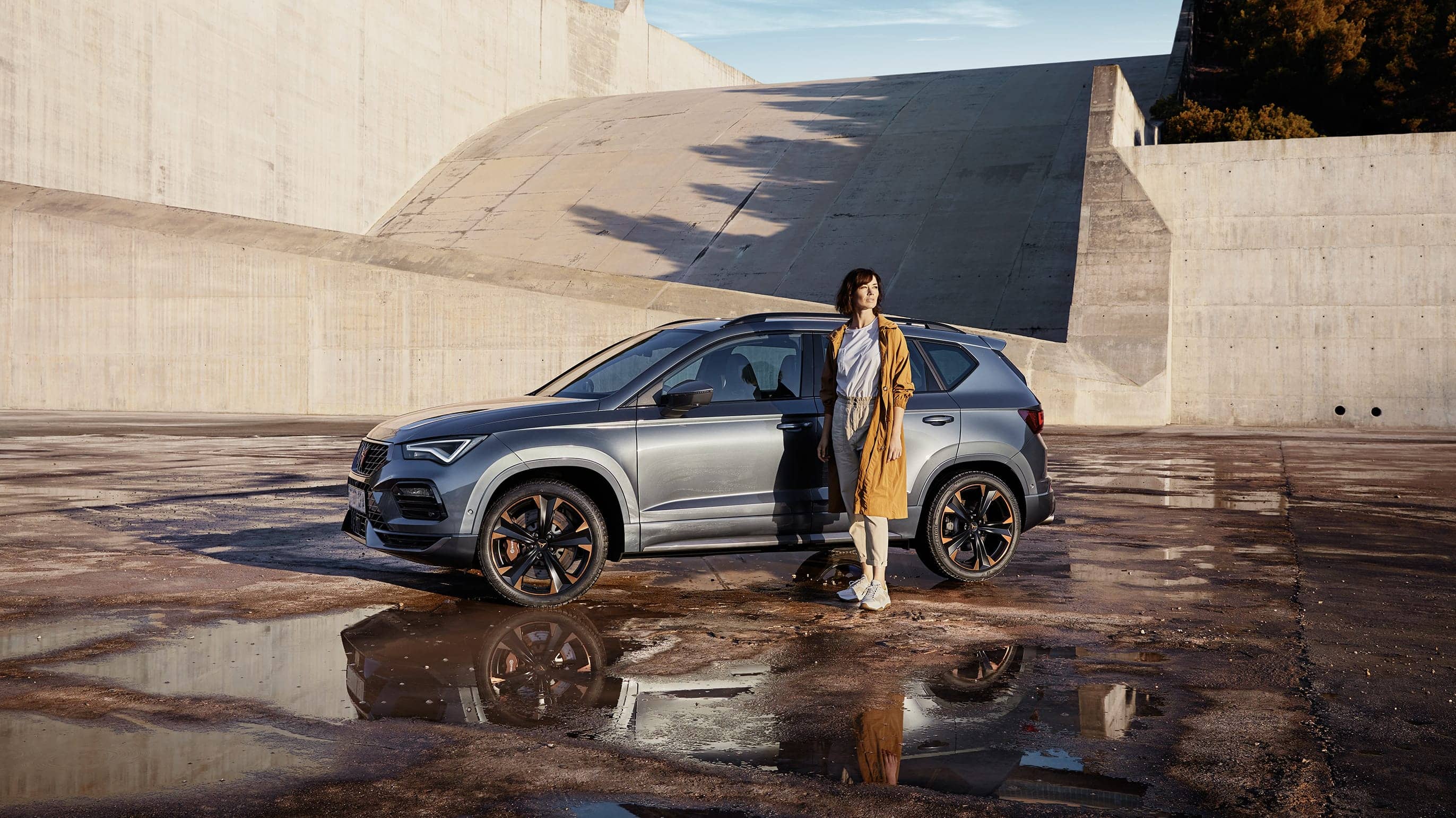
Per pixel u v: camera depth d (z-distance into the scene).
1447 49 32.84
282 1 40.72
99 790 3.36
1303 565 7.53
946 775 3.56
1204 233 29.03
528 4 56.56
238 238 29.58
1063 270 33.56
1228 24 38.03
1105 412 26.77
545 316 27.38
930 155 41.88
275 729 3.97
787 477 6.50
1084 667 4.93
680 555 6.38
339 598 6.31
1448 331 27.31
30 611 5.91
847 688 4.57
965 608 6.19
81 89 32.66
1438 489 12.26
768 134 46.62
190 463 14.38
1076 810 3.28
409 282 28.36
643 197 42.84
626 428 6.26
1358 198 27.95
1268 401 28.62
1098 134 29.50
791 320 6.82
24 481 12.05
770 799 3.34
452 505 5.99
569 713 4.20
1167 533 8.98
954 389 7.02
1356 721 4.14
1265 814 3.26
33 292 30.23
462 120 52.34
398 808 3.24
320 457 15.47
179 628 5.55
